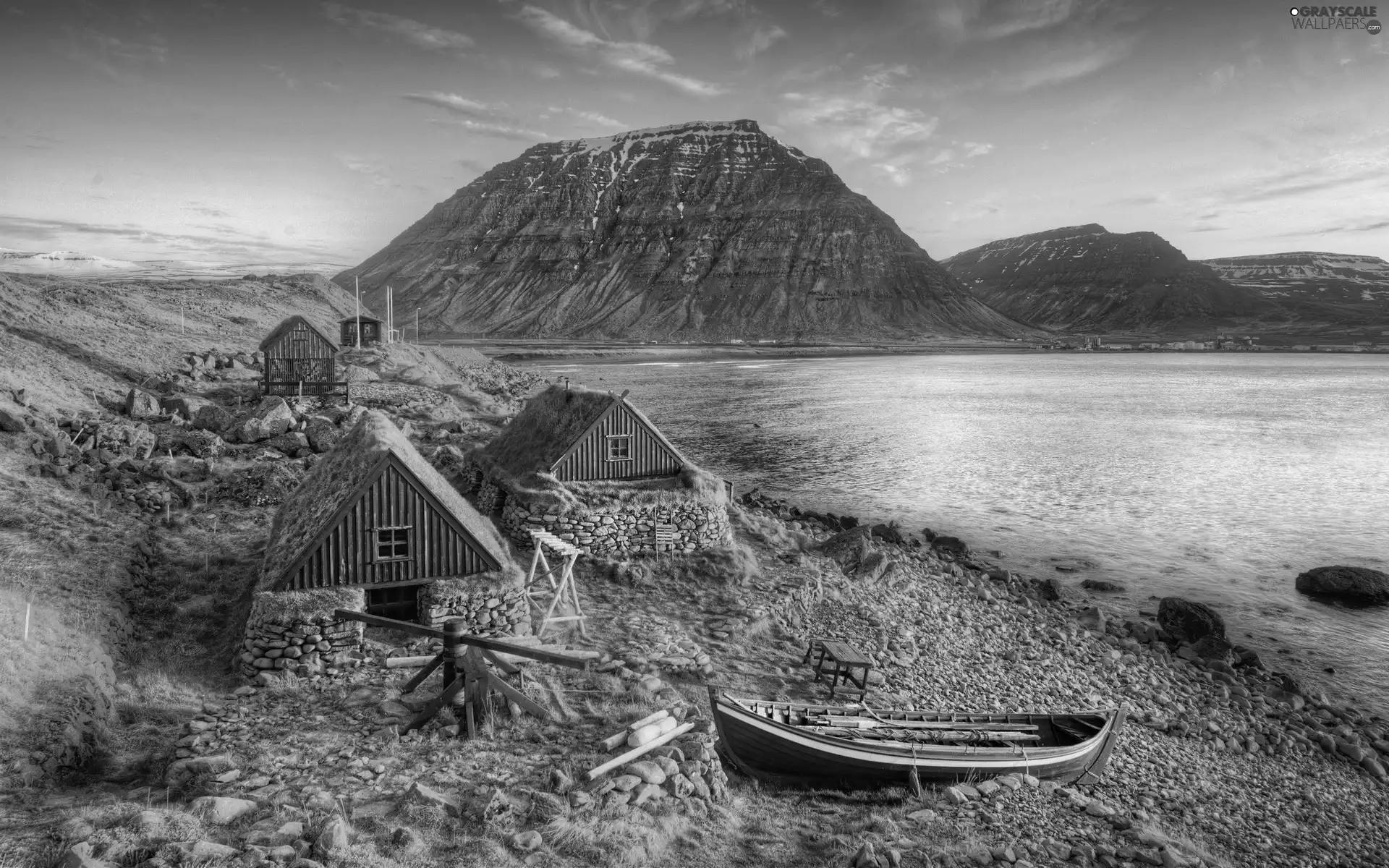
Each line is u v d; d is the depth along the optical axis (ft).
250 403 162.20
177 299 325.42
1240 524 179.83
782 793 56.13
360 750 49.67
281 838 37.42
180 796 43.32
